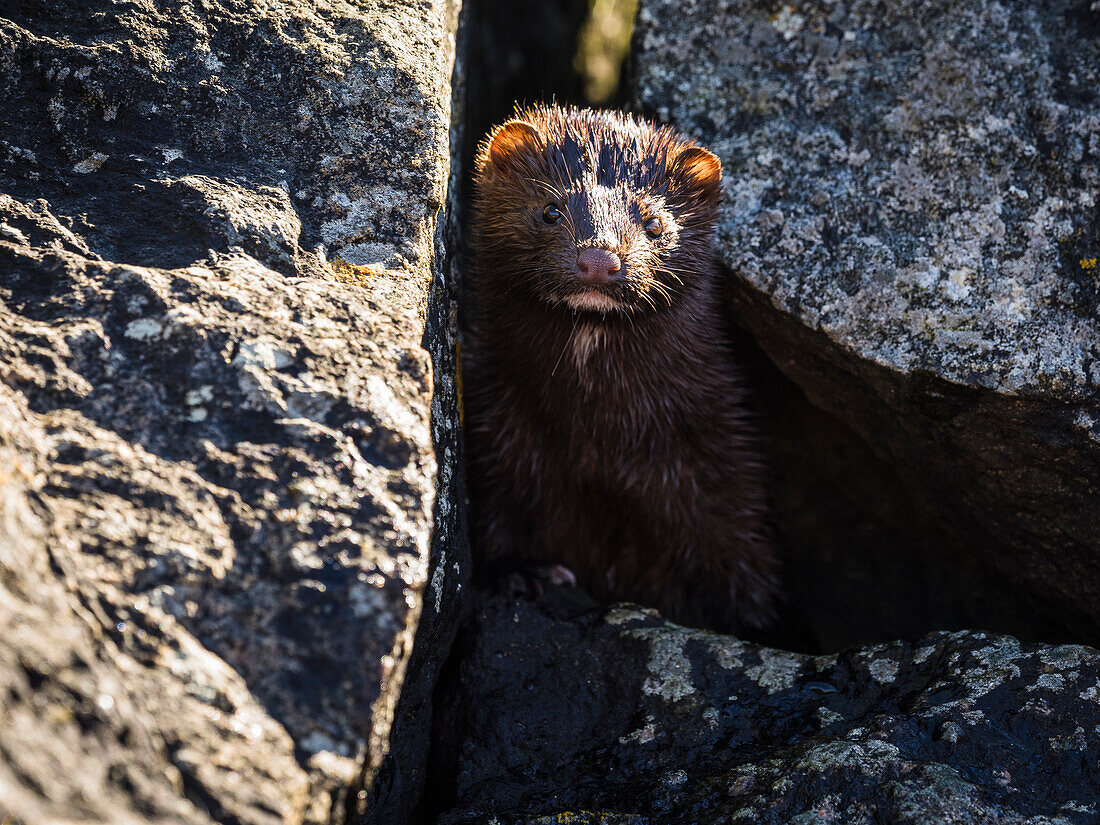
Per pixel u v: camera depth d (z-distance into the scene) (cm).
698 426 374
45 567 161
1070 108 331
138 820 146
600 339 338
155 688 160
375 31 284
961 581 390
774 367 408
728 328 394
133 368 196
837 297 329
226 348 201
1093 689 231
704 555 396
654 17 386
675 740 260
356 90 272
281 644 173
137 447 186
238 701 166
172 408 193
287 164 260
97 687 152
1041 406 299
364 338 214
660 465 374
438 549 255
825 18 371
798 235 341
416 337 221
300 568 179
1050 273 314
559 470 372
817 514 430
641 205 324
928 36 356
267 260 235
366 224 255
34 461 176
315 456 192
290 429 194
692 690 275
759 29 378
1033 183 326
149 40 268
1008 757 218
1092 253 314
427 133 271
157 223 235
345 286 233
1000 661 247
